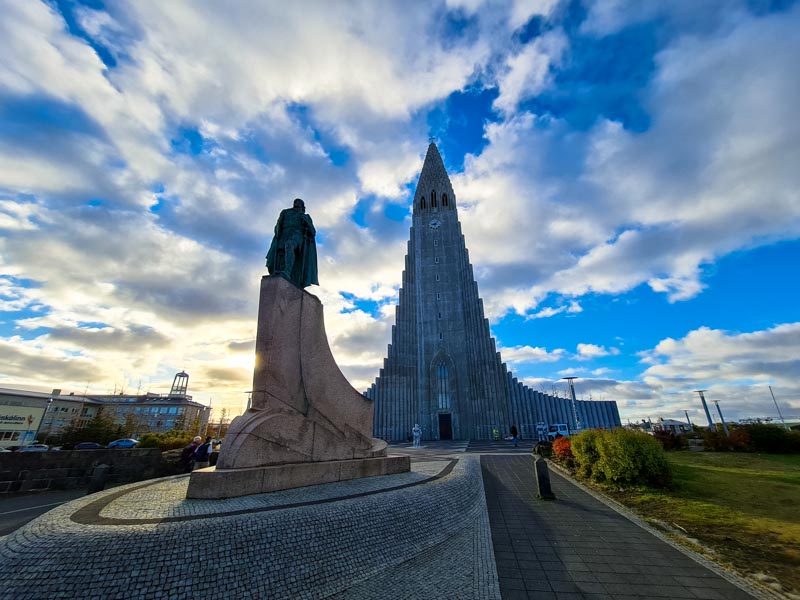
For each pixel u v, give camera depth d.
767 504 8.61
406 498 7.12
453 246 57.19
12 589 3.66
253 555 4.51
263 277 8.57
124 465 13.53
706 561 5.82
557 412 51.66
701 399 39.00
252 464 6.91
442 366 51.81
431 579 5.34
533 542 6.92
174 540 4.26
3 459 12.12
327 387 9.23
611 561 5.98
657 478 10.45
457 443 40.31
